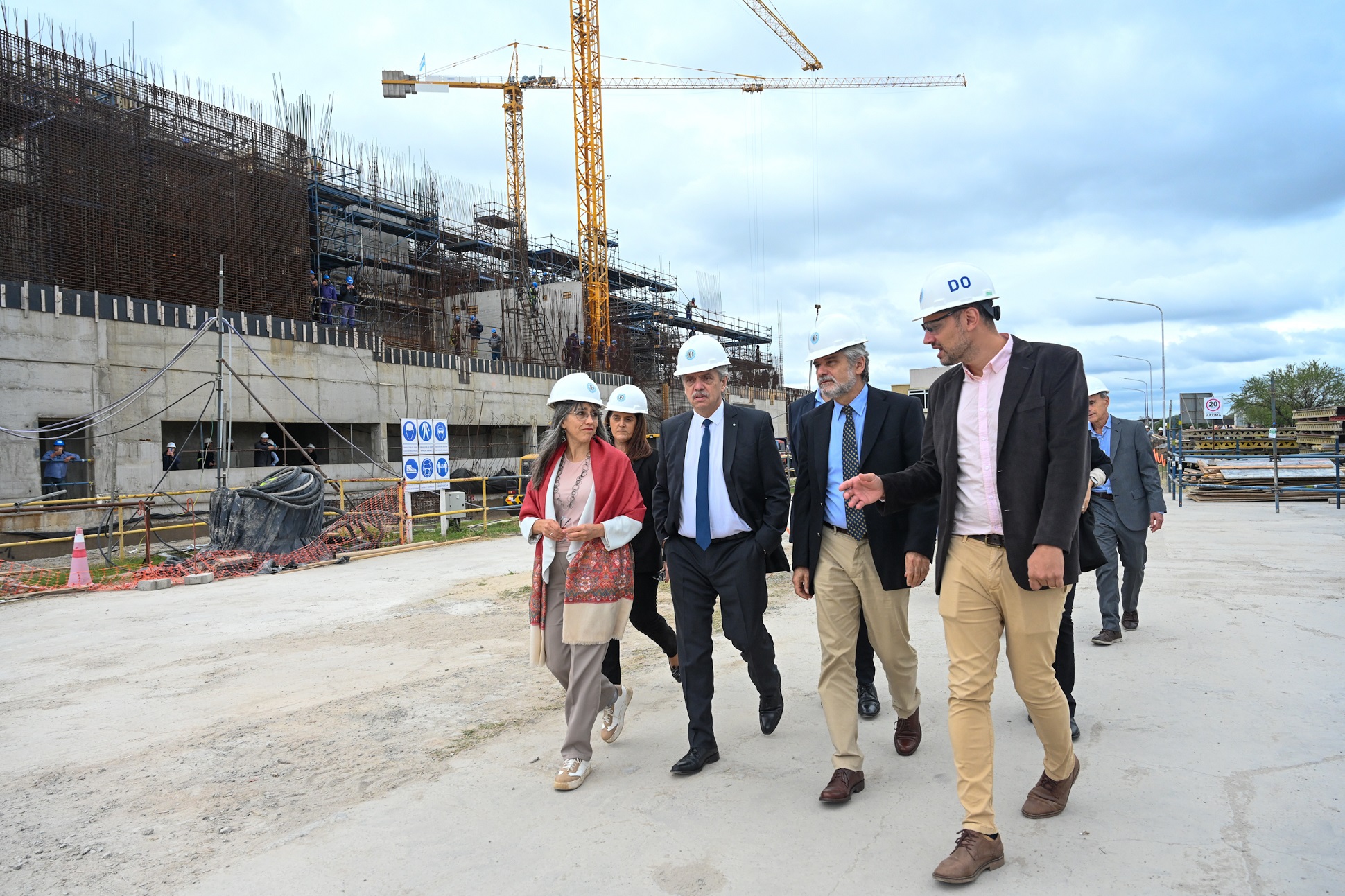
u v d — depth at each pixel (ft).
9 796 11.91
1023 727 13.00
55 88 55.57
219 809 11.19
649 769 12.00
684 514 12.39
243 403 60.23
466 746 13.32
